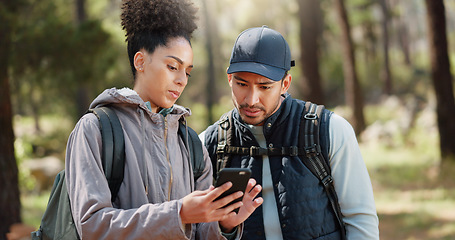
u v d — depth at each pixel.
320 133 2.73
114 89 2.09
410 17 63.25
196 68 39.28
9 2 9.36
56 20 10.23
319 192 2.71
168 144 2.13
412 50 60.75
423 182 13.36
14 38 9.36
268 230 2.72
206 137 2.95
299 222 2.66
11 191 8.20
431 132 21.47
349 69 23.17
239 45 2.61
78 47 9.77
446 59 13.91
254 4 25.88
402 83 38.16
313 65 13.73
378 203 11.56
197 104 39.81
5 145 8.15
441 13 13.84
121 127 2.01
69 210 1.96
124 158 1.98
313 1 13.78
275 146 2.76
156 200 2.02
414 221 9.36
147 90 2.10
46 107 30.27
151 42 2.07
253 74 2.54
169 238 1.77
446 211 9.92
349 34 23.11
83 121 1.99
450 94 13.86
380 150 20.72
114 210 1.83
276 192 2.71
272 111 2.67
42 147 25.08
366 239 2.71
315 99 13.75
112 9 21.47
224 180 1.77
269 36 2.61
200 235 2.17
